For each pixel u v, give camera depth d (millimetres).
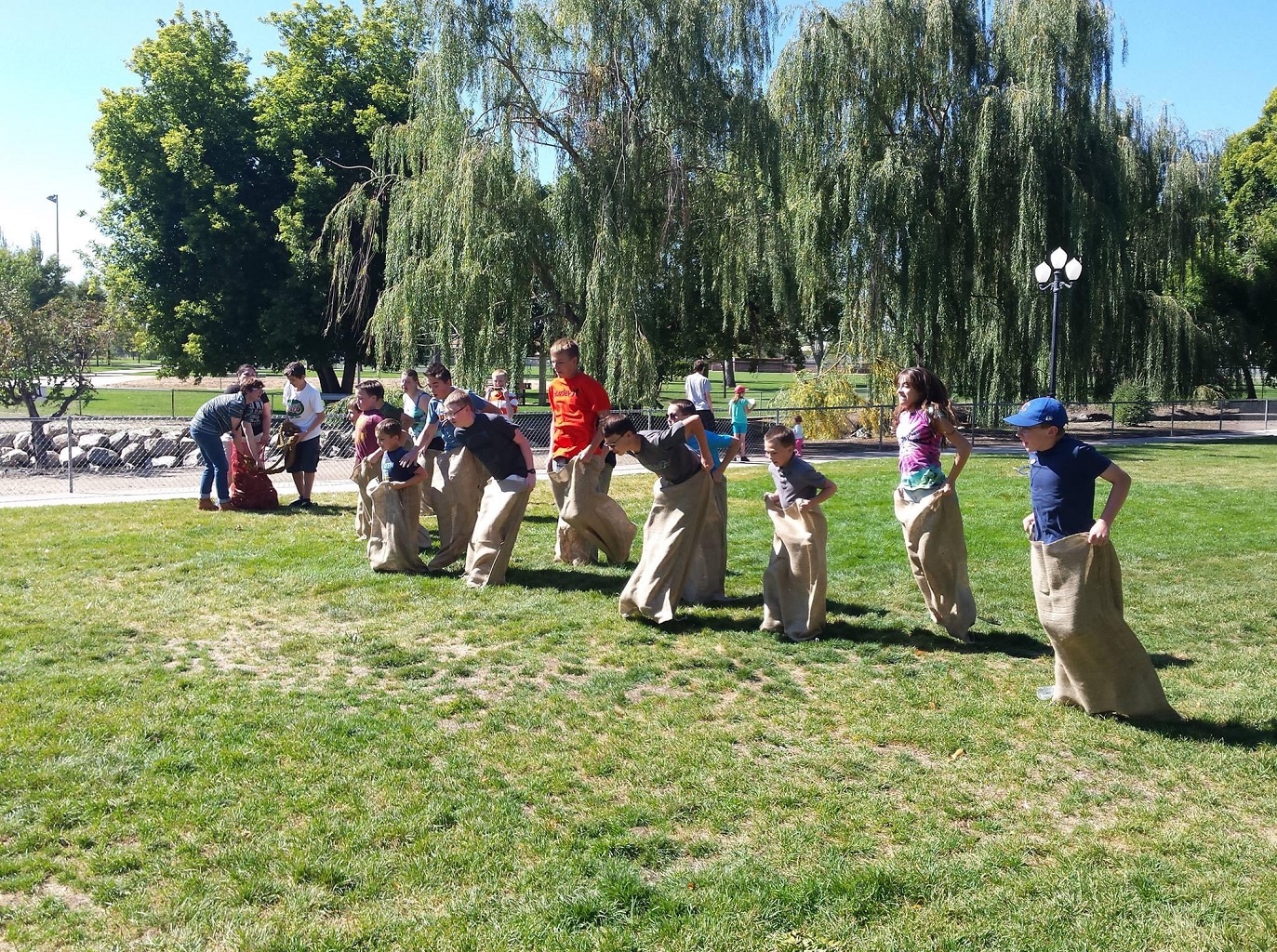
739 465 18719
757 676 6180
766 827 4195
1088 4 24578
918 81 24578
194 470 16719
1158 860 3920
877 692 5863
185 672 6113
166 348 38625
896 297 24953
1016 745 5078
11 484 15266
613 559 8984
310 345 37812
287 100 37594
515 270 21297
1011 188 24422
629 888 3666
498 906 3576
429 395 11180
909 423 7043
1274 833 4164
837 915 3537
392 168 24812
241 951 3293
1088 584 5262
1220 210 35344
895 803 4426
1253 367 38188
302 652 6551
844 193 24641
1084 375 25344
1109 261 24750
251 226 36375
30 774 4523
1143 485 15391
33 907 3531
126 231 39250
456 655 6512
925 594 7035
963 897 3643
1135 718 5379
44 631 6836
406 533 8805
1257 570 9188
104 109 37219
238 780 4539
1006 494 14188
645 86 21562
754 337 32719
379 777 4598
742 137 22125
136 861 3830
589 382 9156
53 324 24234
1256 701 5652
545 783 4578
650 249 22453
